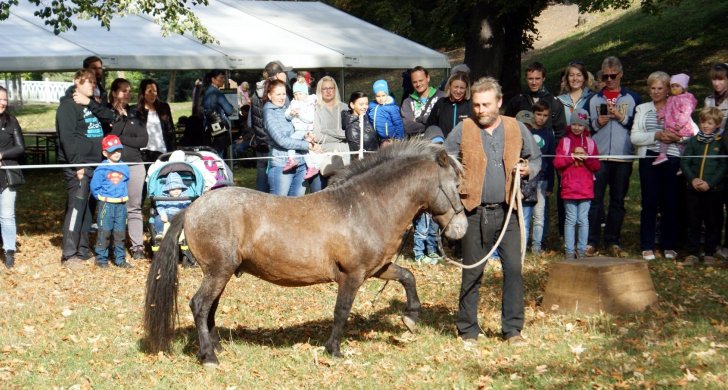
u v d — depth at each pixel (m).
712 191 10.04
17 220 14.16
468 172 6.71
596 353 6.61
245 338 7.34
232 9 19.69
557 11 42.06
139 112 11.15
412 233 12.69
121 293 9.16
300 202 6.45
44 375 6.29
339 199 6.45
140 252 11.14
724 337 6.94
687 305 8.15
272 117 10.46
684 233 10.95
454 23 24.80
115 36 15.73
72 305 8.55
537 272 9.85
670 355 6.43
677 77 10.31
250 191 6.49
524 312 7.60
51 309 8.38
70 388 5.98
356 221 6.39
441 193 6.55
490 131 6.71
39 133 21.64
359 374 6.22
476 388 5.90
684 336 6.96
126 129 10.95
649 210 10.42
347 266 6.39
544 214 10.92
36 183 19.05
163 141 12.21
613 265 7.88
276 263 6.34
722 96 10.23
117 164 10.48
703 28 27.50
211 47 16.17
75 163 10.49
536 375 6.07
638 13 32.34
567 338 7.06
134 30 16.33
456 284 9.42
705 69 24.59
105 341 7.23
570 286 7.94
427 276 9.88
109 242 10.91
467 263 6.90
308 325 7.78
